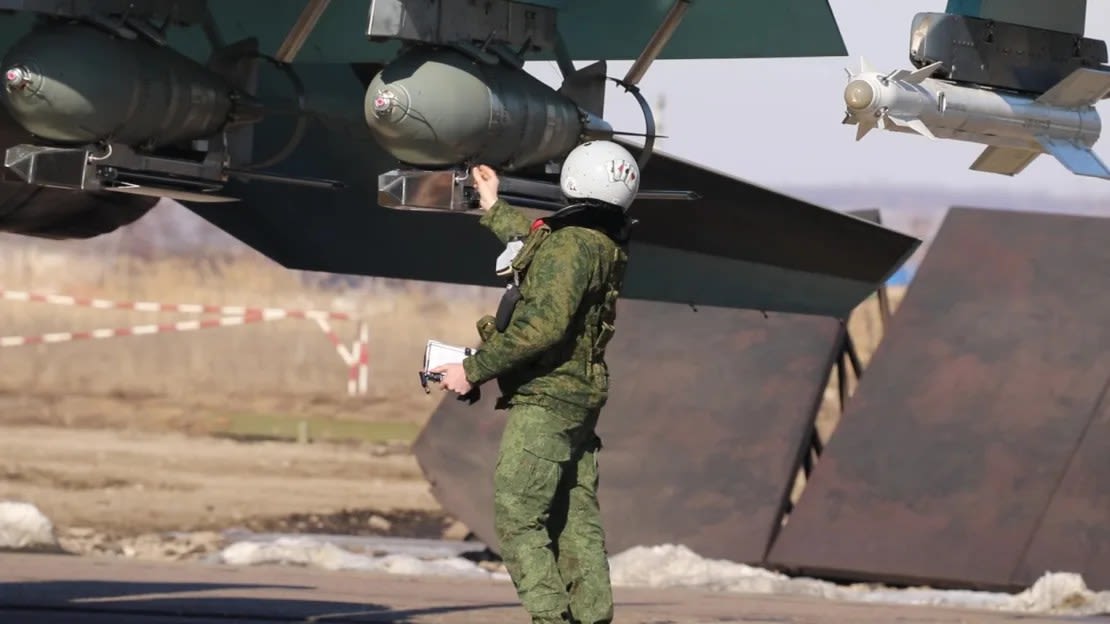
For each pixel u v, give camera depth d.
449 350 22.16
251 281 151.00
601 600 22.50
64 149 23.88
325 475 81.50
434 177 24.23
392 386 125.31
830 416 103.62
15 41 28.00
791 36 30.50
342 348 130.12
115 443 89.25
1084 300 49.75
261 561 47.84
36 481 73.50
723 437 49.91
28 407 102.94
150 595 34.31
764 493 48.59
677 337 52.38
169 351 127.62
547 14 25.56
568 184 22.39
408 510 71.50
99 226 31.33
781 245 36.09
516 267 22.14
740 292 37.00
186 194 25.25
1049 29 31.19
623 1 28.92
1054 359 48.69
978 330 49.94
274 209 33.50
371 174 32.88
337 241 34.06
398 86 23.73
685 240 36.25
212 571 42.59
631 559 46.78
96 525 62.44
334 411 114.19
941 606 41.34
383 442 97.06
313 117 30.20
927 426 48.34
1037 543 45.34
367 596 36.38
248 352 129.38
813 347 51.31
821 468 48.44
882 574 46.31
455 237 33.97
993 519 46.12
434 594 37.88
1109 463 46.25
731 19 30.02
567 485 22.67
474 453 51.09
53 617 28.91
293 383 123.12
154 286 147.12
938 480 47.31
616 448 50.41
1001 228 52.16
